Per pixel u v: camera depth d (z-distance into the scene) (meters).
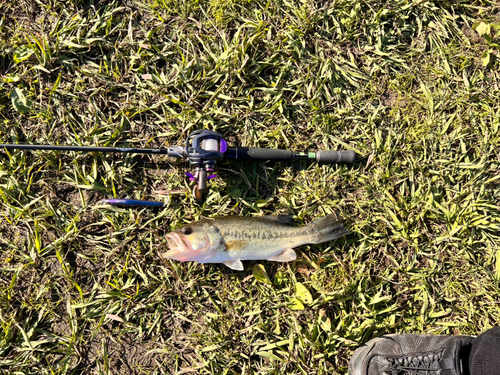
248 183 0.85
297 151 0.86
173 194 0.84
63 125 0.85
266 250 0.79
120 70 0.86
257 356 0.83
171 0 0.87
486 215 0.86
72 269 0.82
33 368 0.80
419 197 0.86
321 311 0.82
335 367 0.82
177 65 0.86
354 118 0.87
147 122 0.86
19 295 0.82
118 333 0.82
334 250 0.84
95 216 0.84
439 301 0.85
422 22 0.90
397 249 0.86
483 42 0.90
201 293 0.83
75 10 0.86
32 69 0.85
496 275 0.84
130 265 0.83
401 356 0.78
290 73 0.88
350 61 0.89
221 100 0.86
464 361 0.77
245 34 0.87
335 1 0.88
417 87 0.89
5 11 0.85
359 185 0.87
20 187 0.82
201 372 0.82
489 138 0.88
